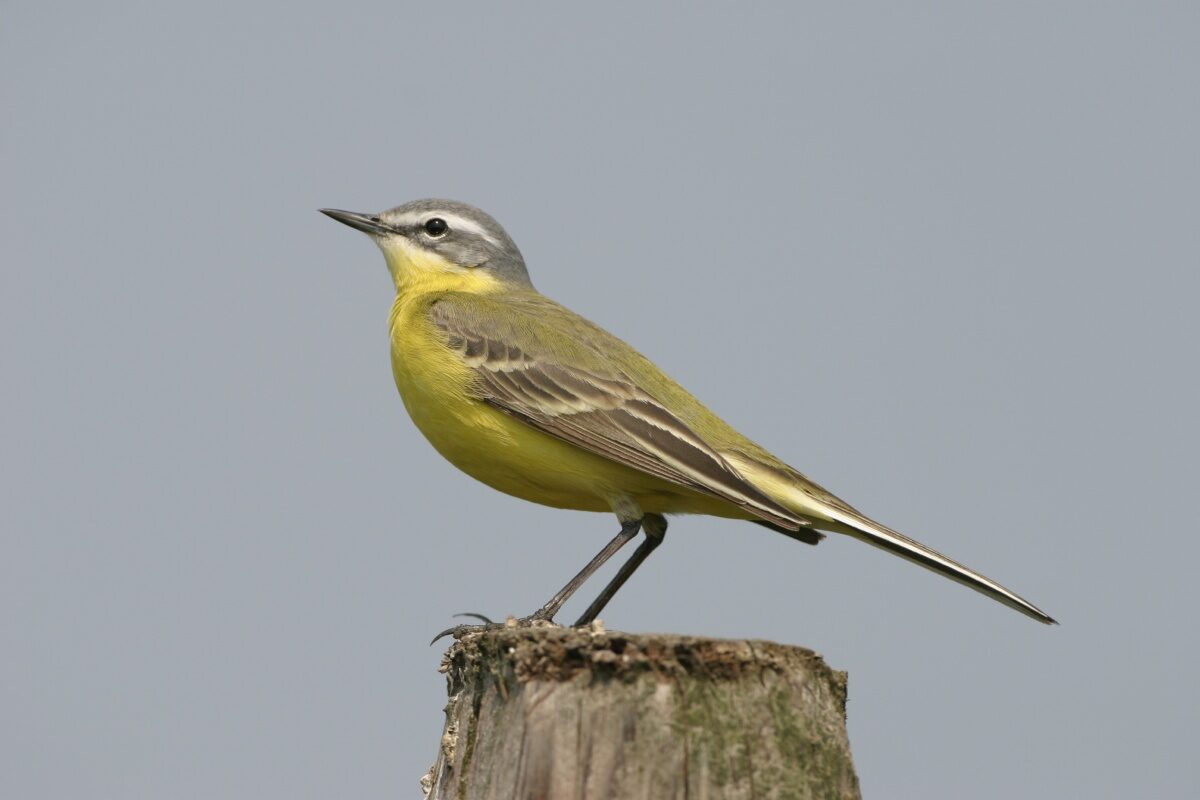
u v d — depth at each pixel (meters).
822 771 9.00
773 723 8.89
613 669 8.81
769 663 9.01
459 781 9.54
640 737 8.68
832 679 9.47
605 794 8.62
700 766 8.66
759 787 8.73
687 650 8.88
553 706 8.83
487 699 9.46
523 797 8.73
